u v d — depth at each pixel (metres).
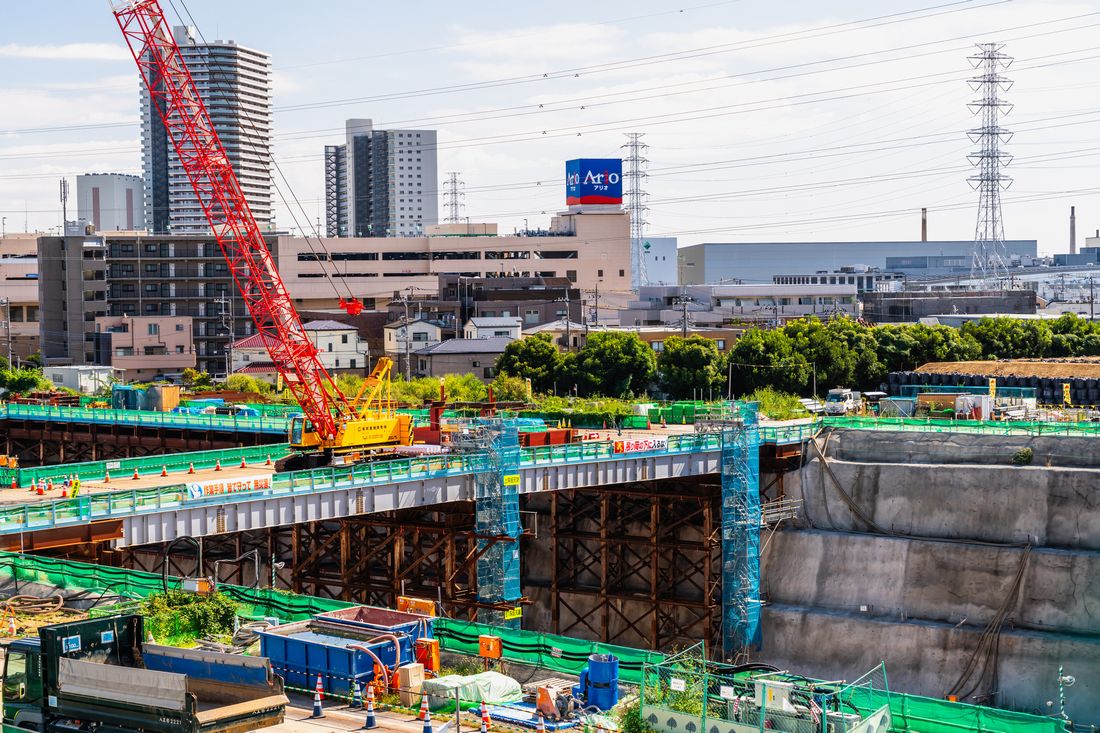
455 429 111.31
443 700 48.16
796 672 108.25
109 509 73.12
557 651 55.91
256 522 80.56
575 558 117.06
